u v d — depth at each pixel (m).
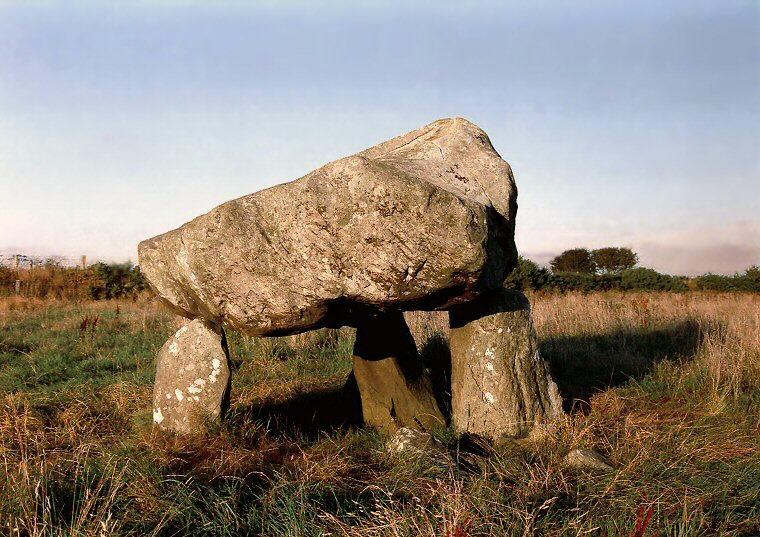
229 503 3.44
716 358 6.62
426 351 7.29
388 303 4.12
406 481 3.69
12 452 4.38
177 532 3.21
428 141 5.24
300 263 4.11
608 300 13.88
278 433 4.94
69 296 17.55
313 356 7.90
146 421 5.02
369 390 5.20
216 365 4.79
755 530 3.29
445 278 3.99
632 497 3.43
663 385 6.35
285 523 3.15
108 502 3.24
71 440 4.71
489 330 4.97
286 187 4.15
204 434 4.61
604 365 7.30
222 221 4.21
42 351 8.64
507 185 4.70
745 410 5.32
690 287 21.06
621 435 4.69
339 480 3.74
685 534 3.06
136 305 15.55
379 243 3.95
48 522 3.14
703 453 4.21
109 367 7.87
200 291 4.42
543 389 5.06
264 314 4.26
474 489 3.44
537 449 4.27
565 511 3.28
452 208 3.89
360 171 3.92
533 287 18.03
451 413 5.46
